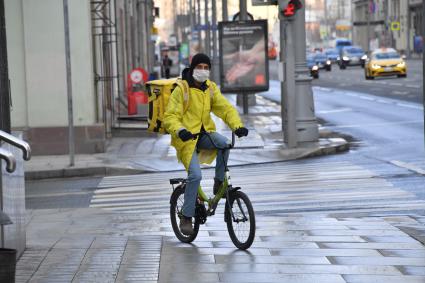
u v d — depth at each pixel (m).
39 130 51.88
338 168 41.81
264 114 80.50
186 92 21.36
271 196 33.03
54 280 18.05
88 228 25.80
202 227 25.34
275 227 25.14
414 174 37.94
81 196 36.06
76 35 52.09
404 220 26.27
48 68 52.12
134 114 74.19
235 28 72.25
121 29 93.31
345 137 57.38
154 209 30.84
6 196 18.92
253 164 46.06
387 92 101.38
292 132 50.81
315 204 30.55
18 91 52.12
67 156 51.16
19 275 18.58
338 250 21.31
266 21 72.38
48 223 27.08
